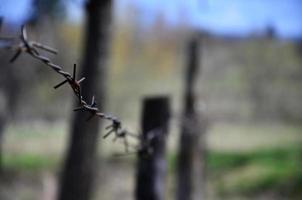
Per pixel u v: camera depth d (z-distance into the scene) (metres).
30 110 27.12
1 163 19.33
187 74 9.76
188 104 9.14
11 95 22.94
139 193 5.90
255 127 36.94
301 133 33.56
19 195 17.11
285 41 44.75
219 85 44.12
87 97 7.93
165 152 5.85
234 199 18.88
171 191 14.69
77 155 7.85
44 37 17.38
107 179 18.44
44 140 26.12
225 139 30.30
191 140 8.70
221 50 46.22
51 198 15.55
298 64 44.22
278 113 41.22
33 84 23.27
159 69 50.88
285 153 24.31
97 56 8.01
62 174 8.01
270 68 45.03
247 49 45.72
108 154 20.58
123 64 46.84
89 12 8.07
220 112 40.19
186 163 8.71
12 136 25.00
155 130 5.74
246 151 25.72
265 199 19.08
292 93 42.88
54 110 28.38
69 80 2.60
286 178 20.11
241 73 44.91
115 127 3.51
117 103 39.31
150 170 5.82
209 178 20.83
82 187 7.88
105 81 8.08
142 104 5.81
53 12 11.02
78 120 7.84
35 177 19.19
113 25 8.17
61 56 22.12
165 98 5.79
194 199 8.73
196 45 9.97
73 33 22.06
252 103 42.28
